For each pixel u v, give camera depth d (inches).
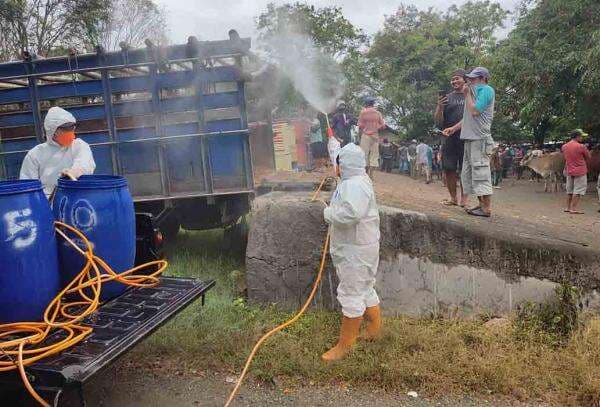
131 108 219.3
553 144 874.8
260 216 190.5
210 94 216.2
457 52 1027.9
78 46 541.6
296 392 135.5
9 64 217.3
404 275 181.2
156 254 151.6
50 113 144.0
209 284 134.1
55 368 83.7
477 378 137.1
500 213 248.8
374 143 336.2
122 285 126.3
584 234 200.7
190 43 208.5
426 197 280.7
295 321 173.9
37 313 105.8
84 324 104.1
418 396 132.7
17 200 102.2
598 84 470.3
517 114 621.6
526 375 138.4
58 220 122.3
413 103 1030.4
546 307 168.2
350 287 146.2
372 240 145.8
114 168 223.0
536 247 170.2
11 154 224.7
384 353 149.6
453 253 177.0
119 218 125.7
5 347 86.2
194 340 157.2
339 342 149.4
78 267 120.3
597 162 604.4
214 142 219.8
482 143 200.5
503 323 164.7
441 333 162.6
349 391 135.6
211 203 222.5
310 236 186.1
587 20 511.2
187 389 137.5
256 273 189.0
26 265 102.3
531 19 557.9
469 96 199.3
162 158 221.5
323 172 334.3
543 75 526.9
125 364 149.9
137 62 214.1
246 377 142.6
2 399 101.8
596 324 153.8
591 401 128.0
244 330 165.8
